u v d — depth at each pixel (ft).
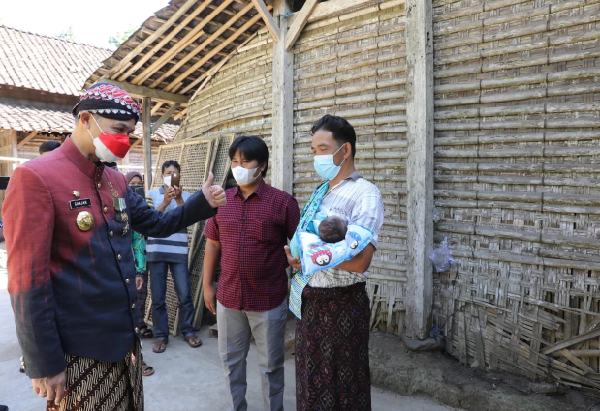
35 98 35.45
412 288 9.50
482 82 8.80
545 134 8.19
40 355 4.03
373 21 10.37
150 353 11.28
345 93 10.88
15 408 8.73
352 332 5.83
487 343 8.81
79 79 39.01
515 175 8.56
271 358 7.47
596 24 7.72
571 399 7.75
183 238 11.98
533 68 8.34
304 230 5.91
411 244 9.48
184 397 9.04
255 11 12.12
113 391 4.74
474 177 8.96
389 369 8.95
